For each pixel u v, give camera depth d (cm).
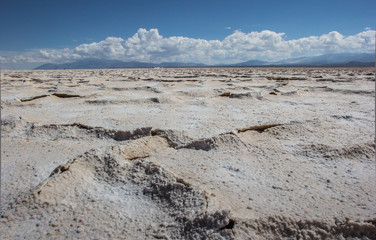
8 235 157
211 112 502
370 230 148
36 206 183
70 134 373
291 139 321
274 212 164
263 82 1088
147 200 190
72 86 943
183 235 150
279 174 229
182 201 178
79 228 161
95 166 240
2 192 219
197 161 259
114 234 154
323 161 258
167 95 685
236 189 199
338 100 639
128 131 355
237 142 302
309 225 152
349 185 208
